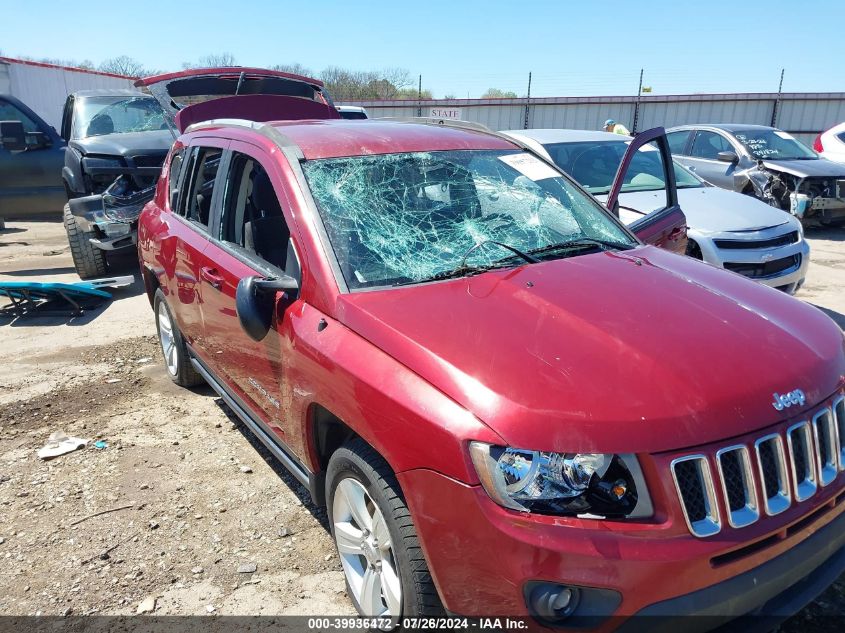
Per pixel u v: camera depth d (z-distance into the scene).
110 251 8.48
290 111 6.30
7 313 7.02
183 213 4.43
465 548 1.98
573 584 1.84
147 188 8.07
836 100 20.61
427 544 2.08
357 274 2.73
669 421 1.94
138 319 6.88
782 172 10.08
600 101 21.72
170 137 8.59
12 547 3.19
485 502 1.92
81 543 3.21
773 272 6.21
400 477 2.13
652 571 1.83
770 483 2.04
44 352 5.91
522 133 7.71
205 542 3.20
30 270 9.14
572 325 2.33
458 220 3.16
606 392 2.00
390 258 2.84
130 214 7.84
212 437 4.28
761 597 1.98
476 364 2.13
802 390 2.16
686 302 2.56
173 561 3.07
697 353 2.18
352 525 2.64
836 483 2.20
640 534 1.86
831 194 10.27
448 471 1.99
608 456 1.92
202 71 6.95
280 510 3.46
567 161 7.07
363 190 3.09
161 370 5.47
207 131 4.26
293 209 2.96
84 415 4.62
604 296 2.56
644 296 2.58
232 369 3.62
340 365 2.40
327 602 2.78
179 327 4.59
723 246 6.10
